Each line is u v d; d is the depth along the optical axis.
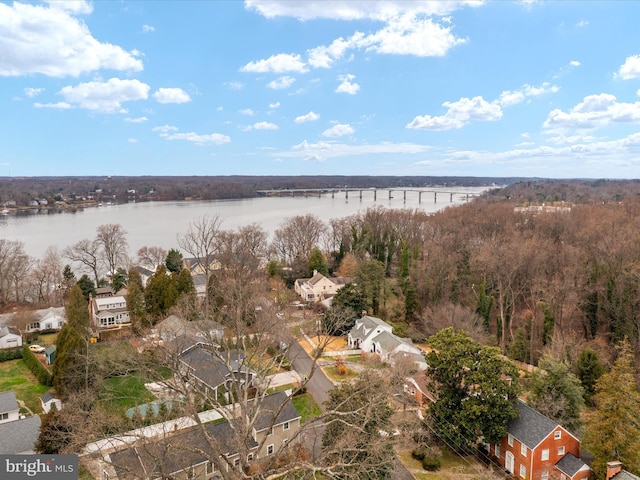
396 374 32.94
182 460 25.36
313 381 45.31
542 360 36.62
